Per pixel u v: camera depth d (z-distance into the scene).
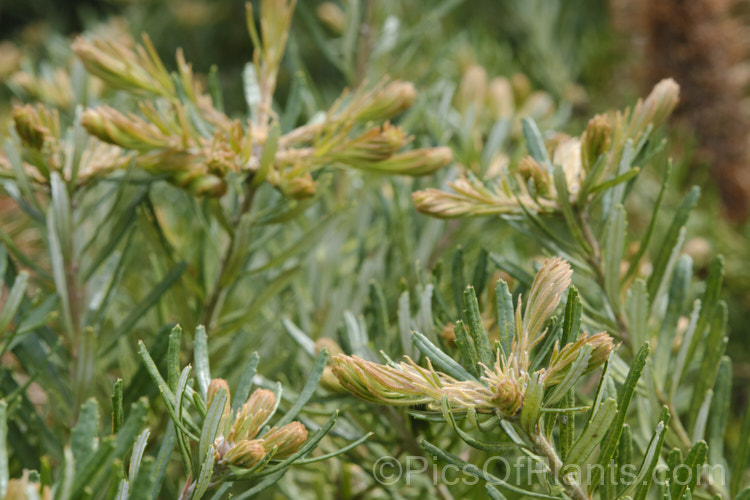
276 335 0.71
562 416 0.57
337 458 0.67
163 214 0.87
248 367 0.56
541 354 0.56
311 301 0.75
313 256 0.74
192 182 0.64
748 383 0.95
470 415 0.55
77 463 0.52
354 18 0.95
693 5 1.06
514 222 0.63
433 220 0.74
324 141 0.64
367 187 0.77
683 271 0.64
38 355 0.63
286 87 1.81
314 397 0.64
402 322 0.61
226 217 0.67
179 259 0.70
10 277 0.65
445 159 0.64
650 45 1.10
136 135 0.63
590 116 1.30
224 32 2.04
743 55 1.08
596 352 0.55
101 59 0.66
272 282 0.67
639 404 0.64
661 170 1.07
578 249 0.62
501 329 0.56
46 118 0.65
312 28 0.94
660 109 0.62
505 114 0.95
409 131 0.81
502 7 1.56
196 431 0.56
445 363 0.56
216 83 0.70
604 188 0.61
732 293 0.97
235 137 0.64
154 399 0.65
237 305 0.80
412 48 0.97
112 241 0.66
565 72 1.36
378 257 0.75
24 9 2.10
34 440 0.63
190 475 0.55
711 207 0.96
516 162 0.80
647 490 0.56
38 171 0.66
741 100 1.08
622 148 0.62
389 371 0.55
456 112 0.98
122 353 0.68
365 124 0.69
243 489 0.70
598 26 1.57
